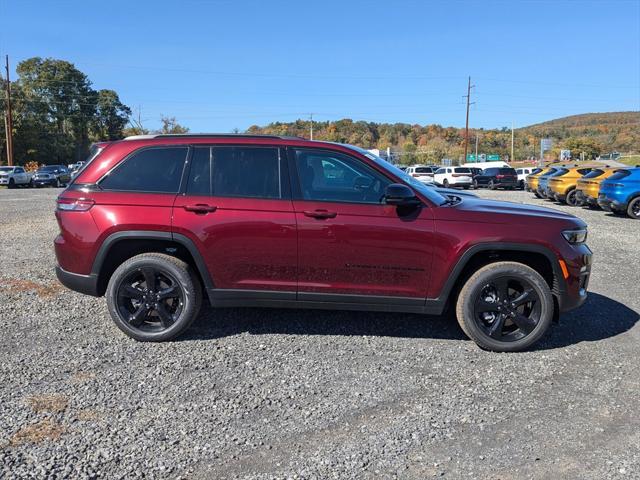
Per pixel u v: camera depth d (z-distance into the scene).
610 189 15.76
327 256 4.48
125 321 4.64
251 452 2.96
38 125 74.62
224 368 4.10
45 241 9.95
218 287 4.60
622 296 6.28
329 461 2.88
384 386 3.81
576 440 3.11
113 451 2.94
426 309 4.56
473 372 4.09
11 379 3.85
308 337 4.80
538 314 4.50
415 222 4.44
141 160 4.71
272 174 4.60
